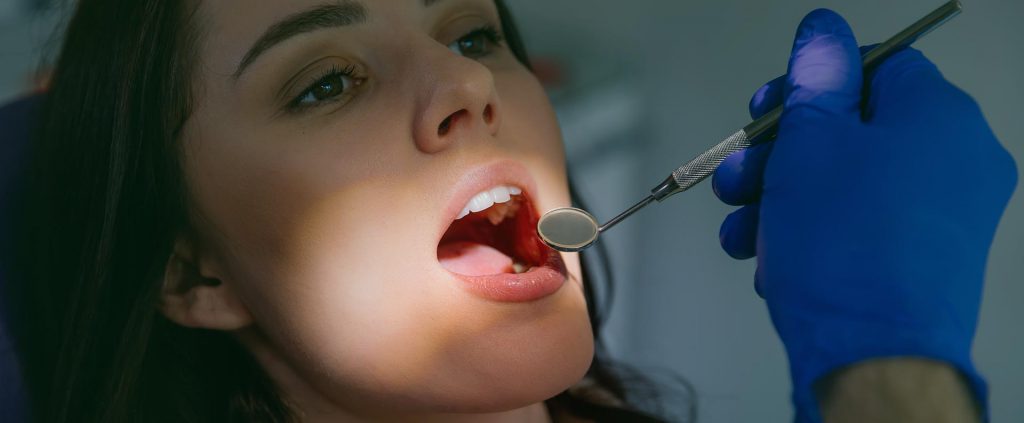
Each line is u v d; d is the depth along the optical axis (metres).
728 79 2.35
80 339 1.24
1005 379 1.99
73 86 1.23
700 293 2.20
